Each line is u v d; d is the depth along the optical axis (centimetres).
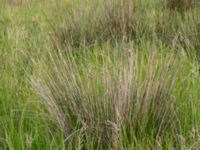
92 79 269
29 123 276
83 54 396
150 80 255
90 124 254
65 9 608
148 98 252
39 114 279
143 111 250
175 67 292
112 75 266
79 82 271
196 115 263
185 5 514
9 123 278
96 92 259
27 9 722
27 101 291
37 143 251
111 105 252
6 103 309
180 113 267
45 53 388
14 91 324
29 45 437
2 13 680
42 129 269
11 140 252
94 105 256
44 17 616
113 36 424
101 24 468
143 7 517
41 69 305
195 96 286
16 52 405
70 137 253
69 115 262
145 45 398
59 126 263
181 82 303
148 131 253
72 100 262
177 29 446
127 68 269
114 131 239
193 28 420
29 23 589
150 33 439
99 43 438
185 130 255
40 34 492
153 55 276
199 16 442
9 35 486
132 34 438
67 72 274
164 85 259
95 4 559
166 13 477
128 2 477
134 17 459
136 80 259
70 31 463
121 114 248
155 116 256
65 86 267
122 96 250
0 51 432
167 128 257
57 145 247
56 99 268
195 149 228
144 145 236
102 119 252
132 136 242
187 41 389
